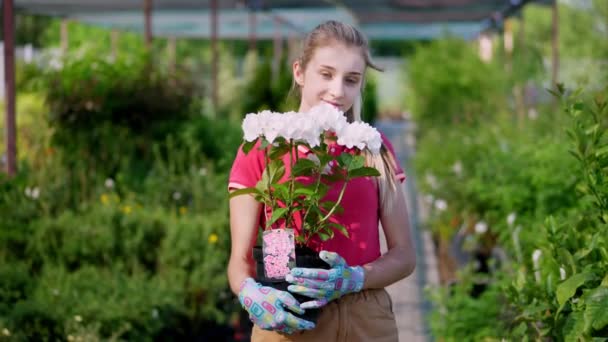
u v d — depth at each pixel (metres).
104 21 14.87
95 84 7.30
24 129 7.24
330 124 2.16
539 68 10.64
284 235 2.21
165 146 7.52
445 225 7.63
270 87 14.64
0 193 5.50
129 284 4.78
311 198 2.20
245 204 2.33
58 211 5.79
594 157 2.68
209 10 13.27
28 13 12.95
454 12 13.83
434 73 13.95
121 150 7.21
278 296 2.14
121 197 6.61
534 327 2.98
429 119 14.13
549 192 5.07
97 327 4.26
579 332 2.39
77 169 6.54
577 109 2.77
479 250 6.39
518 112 10.28
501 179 5.81
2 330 4.03
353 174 2.20
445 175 7.95
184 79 8.19
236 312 5.47
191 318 5.08
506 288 3.12
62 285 4.69
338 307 2.27
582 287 2.62
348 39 2.35
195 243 5.29
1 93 8.85
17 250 5.14
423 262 7.40
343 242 2.30
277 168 2.23
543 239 3.41
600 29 14.79
